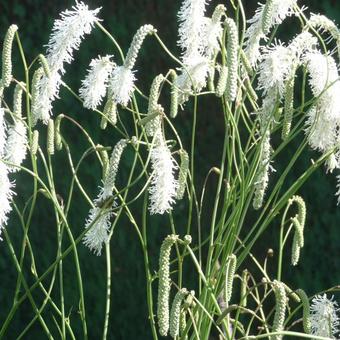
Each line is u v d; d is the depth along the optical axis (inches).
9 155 130.3
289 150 233.5
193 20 133.3
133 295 235.3
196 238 232.7
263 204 233.1
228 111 127.0
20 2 251.9
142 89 244.4
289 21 239.1
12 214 237.6
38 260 236.7
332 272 235.0
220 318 119.0
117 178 232.5
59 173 237.5
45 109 130.3
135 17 247.3
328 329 127.3
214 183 236.4
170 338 235.8
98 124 238.5
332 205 235.6
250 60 135.5
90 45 244.8
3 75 131.1
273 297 227.9
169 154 120.2
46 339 237.3
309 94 233.3
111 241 235.3
